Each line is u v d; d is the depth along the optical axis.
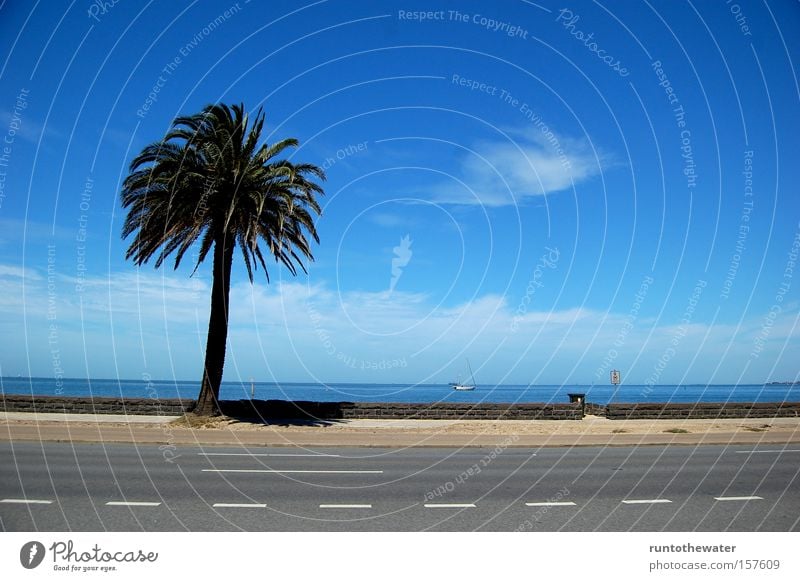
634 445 17.56
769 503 9.36
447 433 19.75
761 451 16.27
